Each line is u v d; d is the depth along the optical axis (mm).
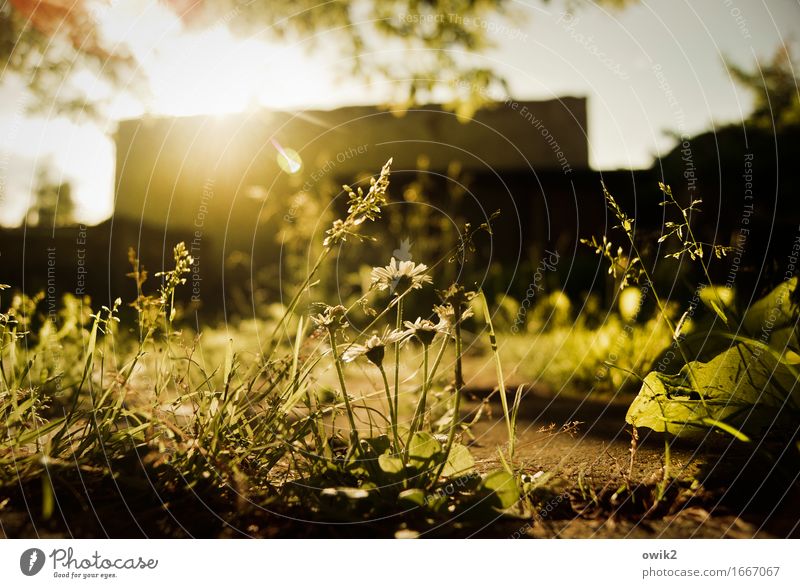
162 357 1804
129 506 1507
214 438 1509
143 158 14297
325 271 6973
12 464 1604
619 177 11797
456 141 15836
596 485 1662
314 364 1663
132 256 1723
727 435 1978
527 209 15586
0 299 2346
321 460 1565
